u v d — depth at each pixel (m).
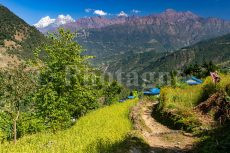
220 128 21.28
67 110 34.19
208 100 28.52
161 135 23.34
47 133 30.70
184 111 28.42
